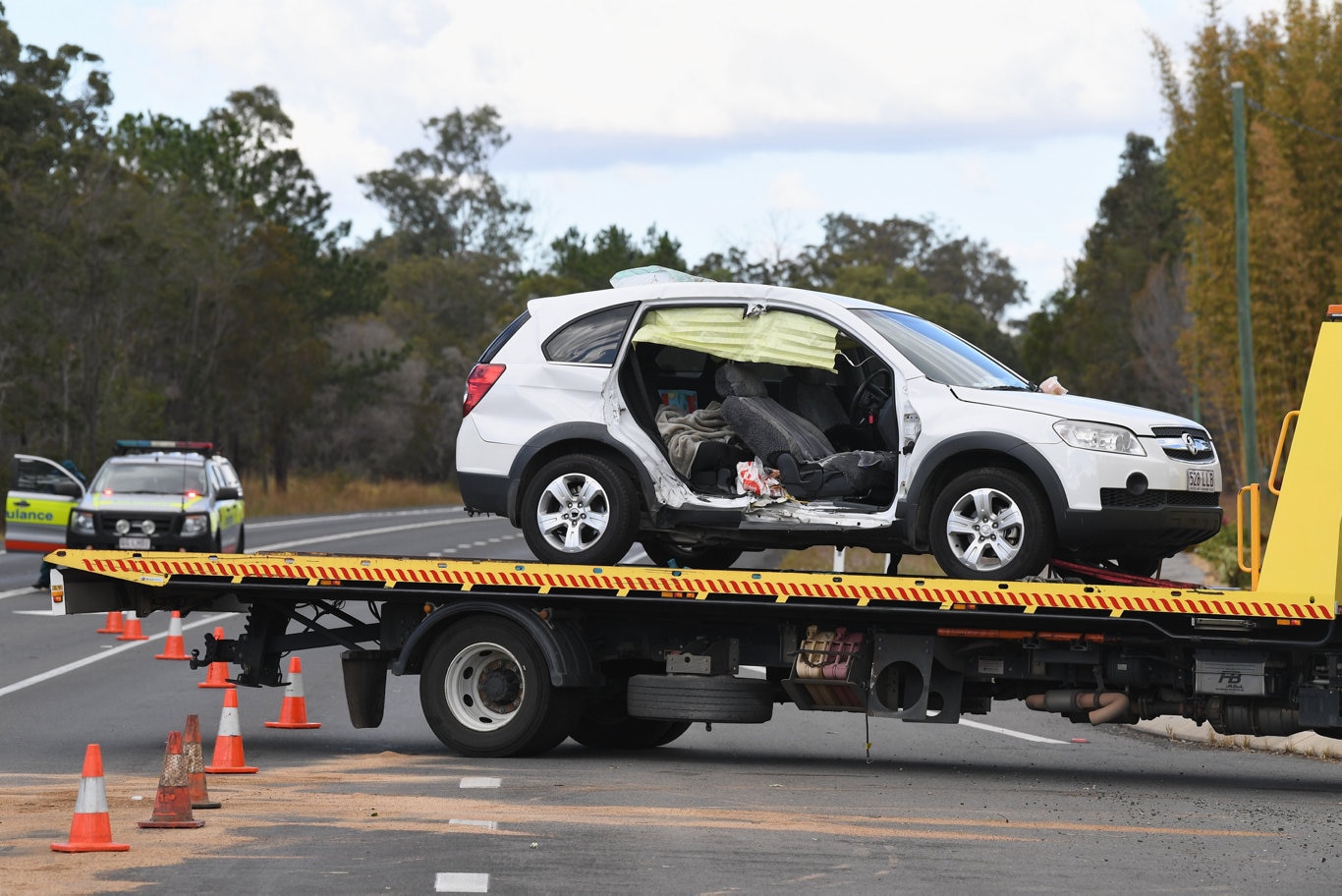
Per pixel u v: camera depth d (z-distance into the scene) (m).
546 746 16.69
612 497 16.06
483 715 16.72
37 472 37.41
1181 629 14.87
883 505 15.56
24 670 24.11
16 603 34.59
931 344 16.08
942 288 174.38
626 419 16.22
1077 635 15.27
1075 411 14.72
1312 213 44.09
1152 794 14.87
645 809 13.38
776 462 15.86
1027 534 14.77
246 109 113.69
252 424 101.31
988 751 18.23
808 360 15.72
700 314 16.17
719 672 16.59
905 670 16.11
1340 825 13.14
